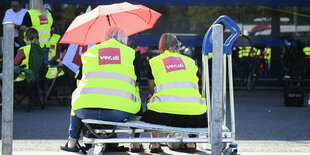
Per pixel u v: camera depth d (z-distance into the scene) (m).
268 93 36.66
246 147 16.08
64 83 27.56
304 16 38.34
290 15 38.31
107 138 13.05
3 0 34.38
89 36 15.85
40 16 27.86
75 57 21.45
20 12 28.25
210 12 37.41
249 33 38.19
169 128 12.82
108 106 12.80
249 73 37.53
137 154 14.83
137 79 13.89
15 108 26.97
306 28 38.41
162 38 14.55
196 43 37.47
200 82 38.34
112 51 13.41
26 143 16.73
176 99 13.58
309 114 24.95
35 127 20.28
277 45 38.34
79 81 14.05
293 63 36.12
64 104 28.56
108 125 13.99
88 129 14.21
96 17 14.91
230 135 12.78
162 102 13.55
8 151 11.03
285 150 15.59
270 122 22.03
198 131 12.84
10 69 10.91
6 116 10.98
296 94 28.30
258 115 24.42
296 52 35.88
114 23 16.38
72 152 15.07
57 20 36.31
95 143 12.82
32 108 27.16
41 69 26.08
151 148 15.07
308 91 38.94
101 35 15.95
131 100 13.14
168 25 37.38
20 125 20.80
